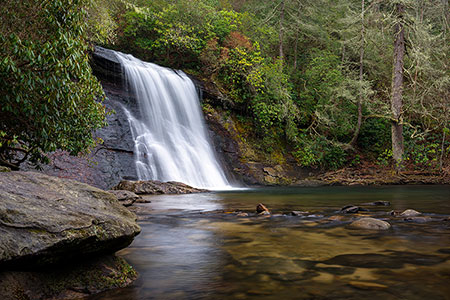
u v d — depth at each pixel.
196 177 13.71
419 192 11.28
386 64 20.77
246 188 13.84
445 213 6.02
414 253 3.19
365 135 20.70
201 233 4.29
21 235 1.96
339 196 9.90
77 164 9.80
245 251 3.34
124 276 2.47
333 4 24.28
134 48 18.75
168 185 10.96
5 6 4.22
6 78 4.35
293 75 21.47
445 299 2.06
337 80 18.89
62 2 4.60
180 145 14.28
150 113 14.25
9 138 5.38
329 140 18.95
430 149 18.88
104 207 2.87
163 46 18.47
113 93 13.54
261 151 17.38
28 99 4.62
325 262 2.91
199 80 18.03
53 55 4.44
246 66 18.39
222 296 2.16
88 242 2.25
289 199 9.00
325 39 22.89
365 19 18.27
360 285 2.33
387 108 16.98
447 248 3.38
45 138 5.00
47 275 2.12
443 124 18.38
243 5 24.80
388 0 16.89
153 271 2.72
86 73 5.17
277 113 18.62
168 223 5.07
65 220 2.24
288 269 2.72
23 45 4.12
